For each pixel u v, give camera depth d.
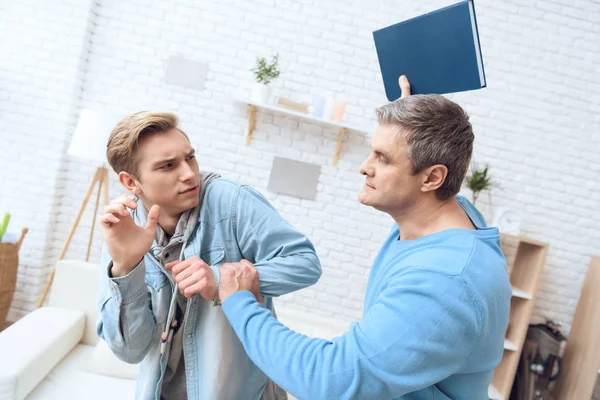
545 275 3.65
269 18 3.48
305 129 3.57
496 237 0.91
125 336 1.04
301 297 3.68
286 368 0.83
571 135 3.56
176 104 3.52
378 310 0.82
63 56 3.35
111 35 3.46
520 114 3.56
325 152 3.59
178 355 1.16
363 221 3.63
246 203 1.08
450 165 0.88
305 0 3.48
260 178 3.59
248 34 3.49
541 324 3.55
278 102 3.36
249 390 1.15
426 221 0.94
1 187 3.38
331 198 3.62
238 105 3.53
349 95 3.54
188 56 3.49
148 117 0.96
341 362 0.80
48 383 2.22
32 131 3.37
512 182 3.60
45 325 2.38
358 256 3.65
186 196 1.01
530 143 3.57
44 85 3.36
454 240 0.87
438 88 1.13
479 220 1.08
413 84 1.19
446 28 1.06
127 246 0.96
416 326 0.78
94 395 2.20
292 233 1.09
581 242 3.62
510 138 3.57
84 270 2.64
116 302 1.00
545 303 3.67
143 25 3.46
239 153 3.57
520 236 3.33
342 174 3.60
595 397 3.27
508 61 3.52
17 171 3.38
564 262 3.63
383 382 0.79
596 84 3.53
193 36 3.48
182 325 1.12
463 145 0.88
